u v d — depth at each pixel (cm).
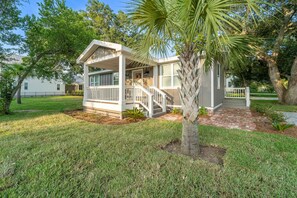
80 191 191
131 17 253
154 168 241
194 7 216
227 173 225
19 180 210
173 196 182
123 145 338
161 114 769
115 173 228
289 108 927
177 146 343
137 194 184
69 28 820
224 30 210
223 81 1116
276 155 285
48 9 793
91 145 338
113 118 677
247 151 304
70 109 950
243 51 347
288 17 984
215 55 354
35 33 802
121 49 647
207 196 182
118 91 694
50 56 930
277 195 182
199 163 255
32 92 2583
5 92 774
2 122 579
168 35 282
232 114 744
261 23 917
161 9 243
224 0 200
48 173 227
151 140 370
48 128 490
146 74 995
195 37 260
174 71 856
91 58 834
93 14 1830
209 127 488
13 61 955
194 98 291
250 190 191
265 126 516
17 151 303
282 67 1247
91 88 864
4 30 743
